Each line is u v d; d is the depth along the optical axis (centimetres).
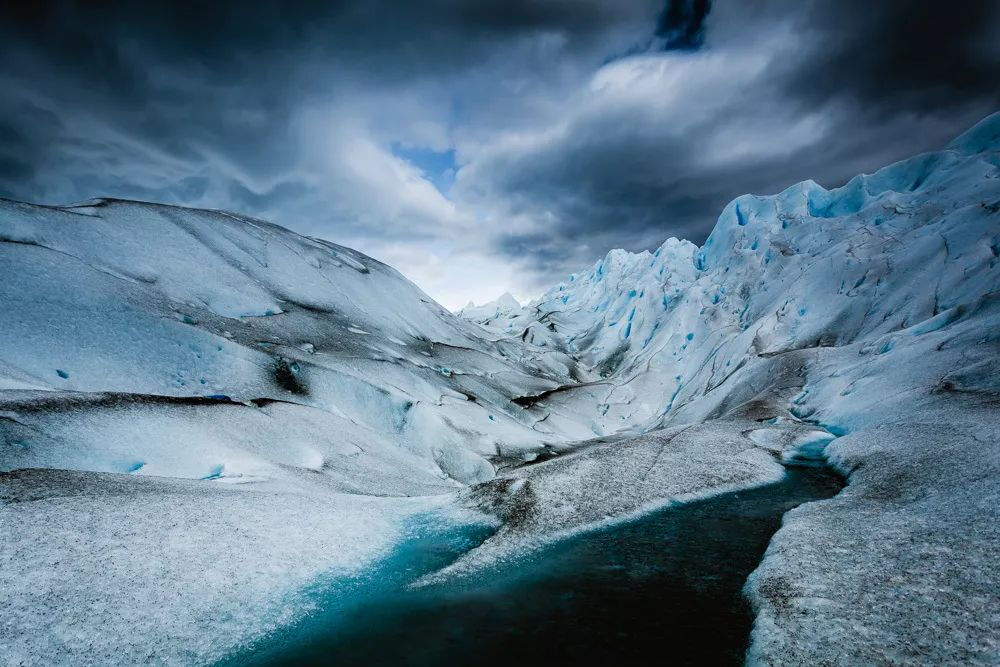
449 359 10219
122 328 4294
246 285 6988
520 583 1823
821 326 10388
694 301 17212
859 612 1299
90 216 6034
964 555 1447
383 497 2856
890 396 4219
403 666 1322
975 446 2442
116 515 1781
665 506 2659
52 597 1352
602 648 1372
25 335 3628
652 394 13725
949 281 8006
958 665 1032
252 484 2588
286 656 1370
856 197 15862
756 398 6550
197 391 4200
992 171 11819
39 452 2219
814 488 2905
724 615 1509
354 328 8088
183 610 1452
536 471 3241
